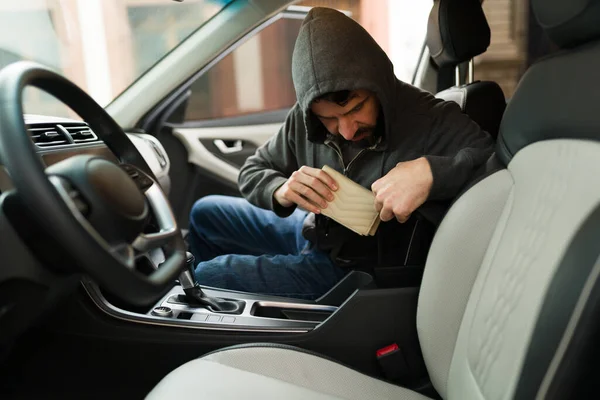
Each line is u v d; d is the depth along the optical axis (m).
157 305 1.24
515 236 0.81
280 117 2.49
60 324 1.06
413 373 1.16
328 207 1.20
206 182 2.35
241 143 2.36
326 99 1.17
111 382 1.10
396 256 1.31
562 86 0.79
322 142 1.33
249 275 1.44
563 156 0.75
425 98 1.38
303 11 2.95
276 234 1.69
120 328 1.08
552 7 0.76
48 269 0.69
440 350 0.98
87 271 0.61
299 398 0.87
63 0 2.44
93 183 0.65
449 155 1.28
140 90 2.04
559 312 0.62
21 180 0.59
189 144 2.27
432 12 1.56
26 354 1.05
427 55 2.06
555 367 0.62
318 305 1.33
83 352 1.08
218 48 1.99
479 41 1.54
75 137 1.29
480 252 0.94
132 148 0.89
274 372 0.94
